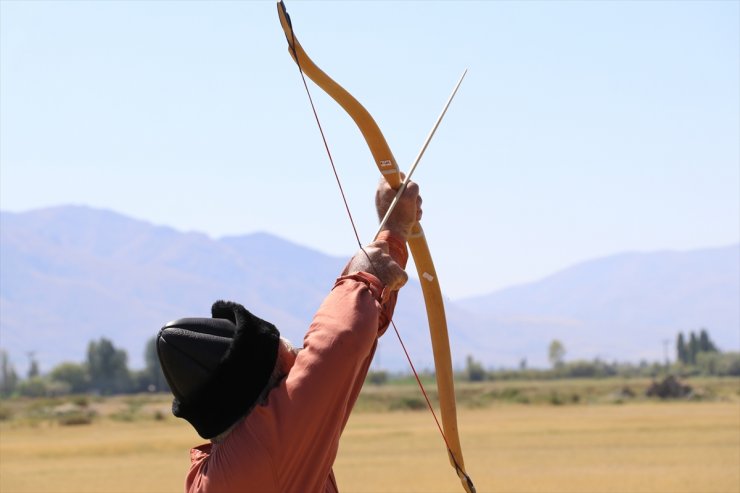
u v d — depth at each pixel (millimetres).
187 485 3611
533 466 27797
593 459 29656
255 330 3496
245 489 3389
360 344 3490
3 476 27688
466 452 33312
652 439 37438
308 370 3426
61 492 23375
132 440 44750
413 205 3912
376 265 3686
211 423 3443
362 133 3963
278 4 3691
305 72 3896
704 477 24000
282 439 3381
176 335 3479
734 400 89312
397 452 34594
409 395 105438
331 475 3824
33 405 109312
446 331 4535
